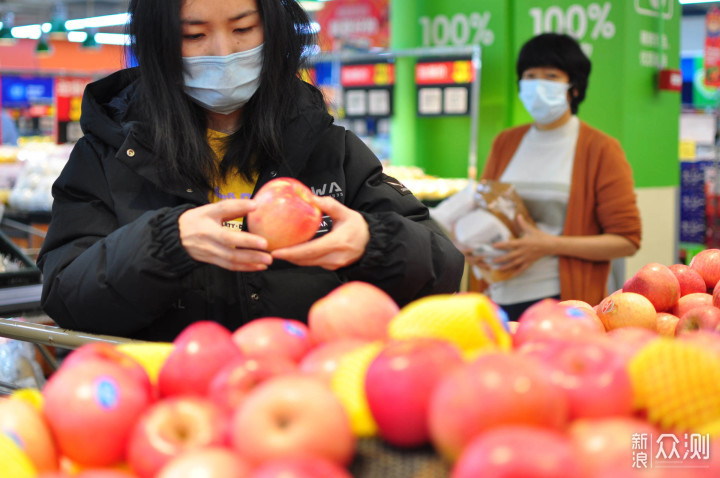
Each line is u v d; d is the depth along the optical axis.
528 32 5.20
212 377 0.93
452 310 0.94
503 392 0.69
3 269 2.95
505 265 3.37
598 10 5.07
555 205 3.50
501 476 0.60
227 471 0.69
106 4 14.82
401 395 0.77
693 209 6.93
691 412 0.80
